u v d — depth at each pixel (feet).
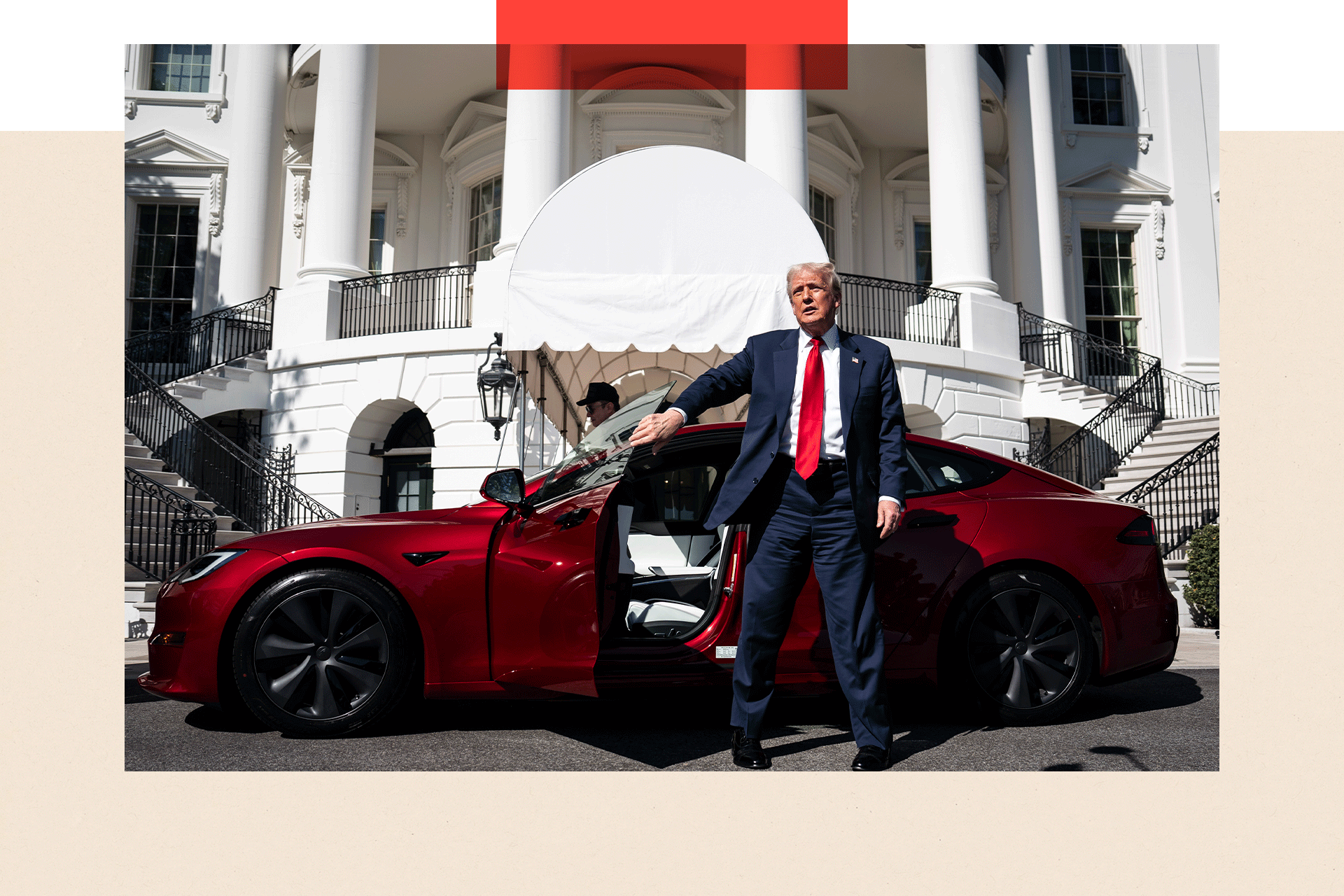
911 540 11.28
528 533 11.02
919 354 45.47
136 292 56.29
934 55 49.83
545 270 21.79
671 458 11.93
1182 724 11.29
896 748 10.13
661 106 50.52
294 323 45.91
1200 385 58.34
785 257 22.00
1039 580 11.27
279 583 10.73
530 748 10.29
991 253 60.03
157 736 10.78
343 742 10.49
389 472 46.03
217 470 42.57
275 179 54.29
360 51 47.21
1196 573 28.91
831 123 57.67
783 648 10.82
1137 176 61.57
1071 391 48.49
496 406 40.34
